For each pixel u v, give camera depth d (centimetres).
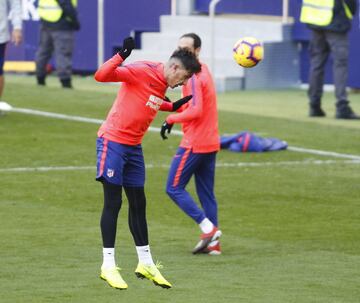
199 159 2967
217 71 6625
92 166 4119
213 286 2527
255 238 3089
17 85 6328
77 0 7144
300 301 2383
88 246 2922
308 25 5338
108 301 2370
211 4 6372
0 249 2869
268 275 2650
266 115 5484
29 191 3650
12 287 2475
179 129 4978
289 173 4075
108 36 7125
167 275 2644
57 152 4366
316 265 2762
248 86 6625
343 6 5269
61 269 2666
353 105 5966
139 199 2450
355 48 6419
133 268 2711
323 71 5431
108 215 2397
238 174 4034
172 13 6962
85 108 5484
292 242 3036
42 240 2983
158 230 3172
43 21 6266
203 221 2909
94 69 7188
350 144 4712
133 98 2397
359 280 2597
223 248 2977
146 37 6881
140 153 2458
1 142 4519
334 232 3161
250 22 6712
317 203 3569
